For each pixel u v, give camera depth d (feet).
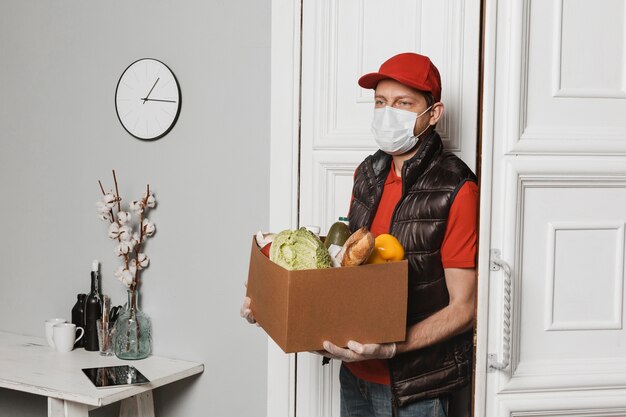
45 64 9.18
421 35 6.92
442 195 5.40
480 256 5.30
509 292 5.23
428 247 5.45
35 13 9.20
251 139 7.82
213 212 8.11
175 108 8.21
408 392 5.57
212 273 8.14
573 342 5.42
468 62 6.78
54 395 7.11
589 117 5.41
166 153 8.37
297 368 7.44
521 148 5.30
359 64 7.14
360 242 4.68
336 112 7.26
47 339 8.84
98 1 8.72
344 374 6.24
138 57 8.48
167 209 8.39
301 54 7.36
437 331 5.28
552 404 5.39
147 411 8.05
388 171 5.98
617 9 5.42
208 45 8.01
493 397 5.37
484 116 5.29
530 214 5.38
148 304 8.54
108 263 8.87
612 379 5.38
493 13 5.25
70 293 9.20
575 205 5.40
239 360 8.00
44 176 9.29
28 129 9.37
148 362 8.20
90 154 8.91
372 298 4.82
